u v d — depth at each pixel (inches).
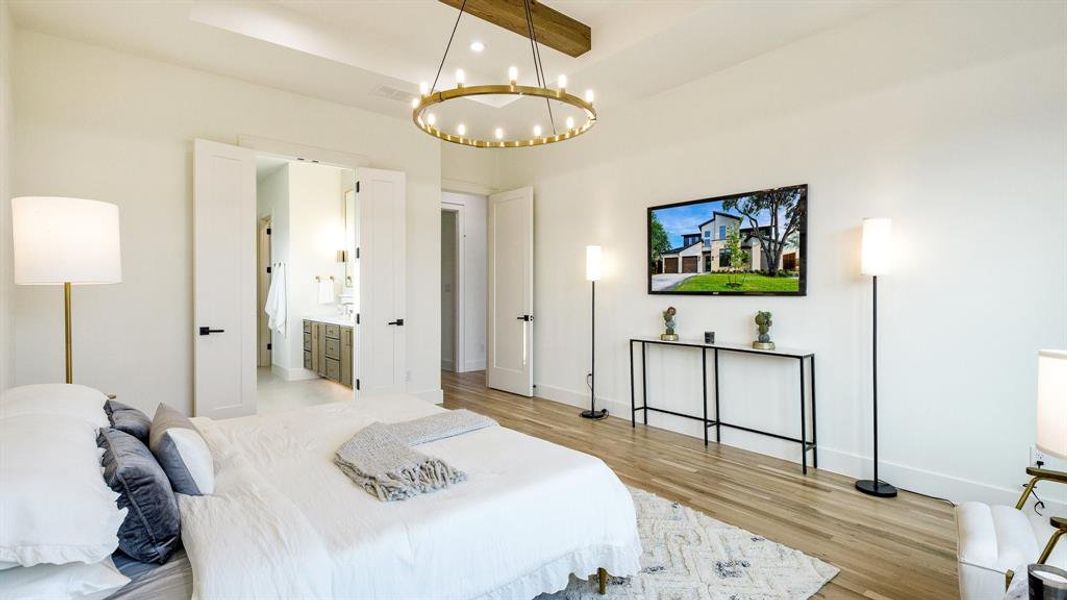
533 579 67.8
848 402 127.5
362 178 183.2
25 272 90.4
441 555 57.9
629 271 181.9
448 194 281.3
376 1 131.5
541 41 141.3
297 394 220.4
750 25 127.1
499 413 191.3
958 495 110.3
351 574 51.3
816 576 82.4
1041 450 56.5
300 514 56.2
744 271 147.8
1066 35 97.3
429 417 98.2
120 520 46.7
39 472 43.6
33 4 115.3
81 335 133.7
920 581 81.5
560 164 209.2
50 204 90.9
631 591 78.6
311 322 256.5
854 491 117.6
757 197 144.2
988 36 105.9
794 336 137.5
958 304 110.3
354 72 151.3
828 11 120.7
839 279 128.8
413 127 199.6
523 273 222.5
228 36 130.0
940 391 113.0
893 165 119.4
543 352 217.5
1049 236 99.6
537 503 68.2
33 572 43.2
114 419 71.6
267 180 288.5
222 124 154.8
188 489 60.6
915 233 116.2
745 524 100.9
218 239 150.6
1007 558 59.1
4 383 112.3
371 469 68.6
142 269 142.1
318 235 266.2
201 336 147.8
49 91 128.7
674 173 166.7
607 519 75.9
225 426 93.3
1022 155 102.3
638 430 169.0
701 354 160.1
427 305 204.8
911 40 116.1
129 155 139.9
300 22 138.3
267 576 46.8
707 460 139.5
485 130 209.3
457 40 151.7
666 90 168.1
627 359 182.7
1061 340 98.5
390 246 189.8
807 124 134.2
